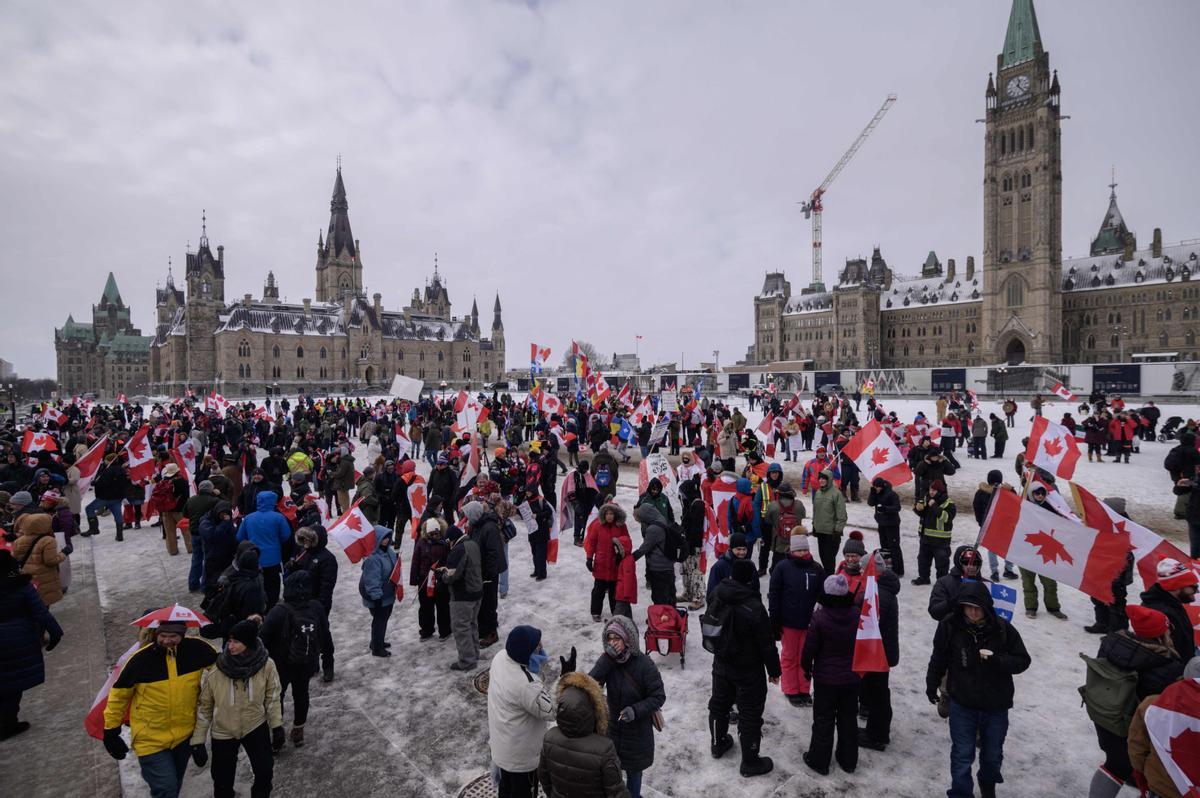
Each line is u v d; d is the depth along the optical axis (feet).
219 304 419.33
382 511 49.90
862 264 465.47
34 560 33.68
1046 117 359.66
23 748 24.27
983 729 19.51
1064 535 25.77
